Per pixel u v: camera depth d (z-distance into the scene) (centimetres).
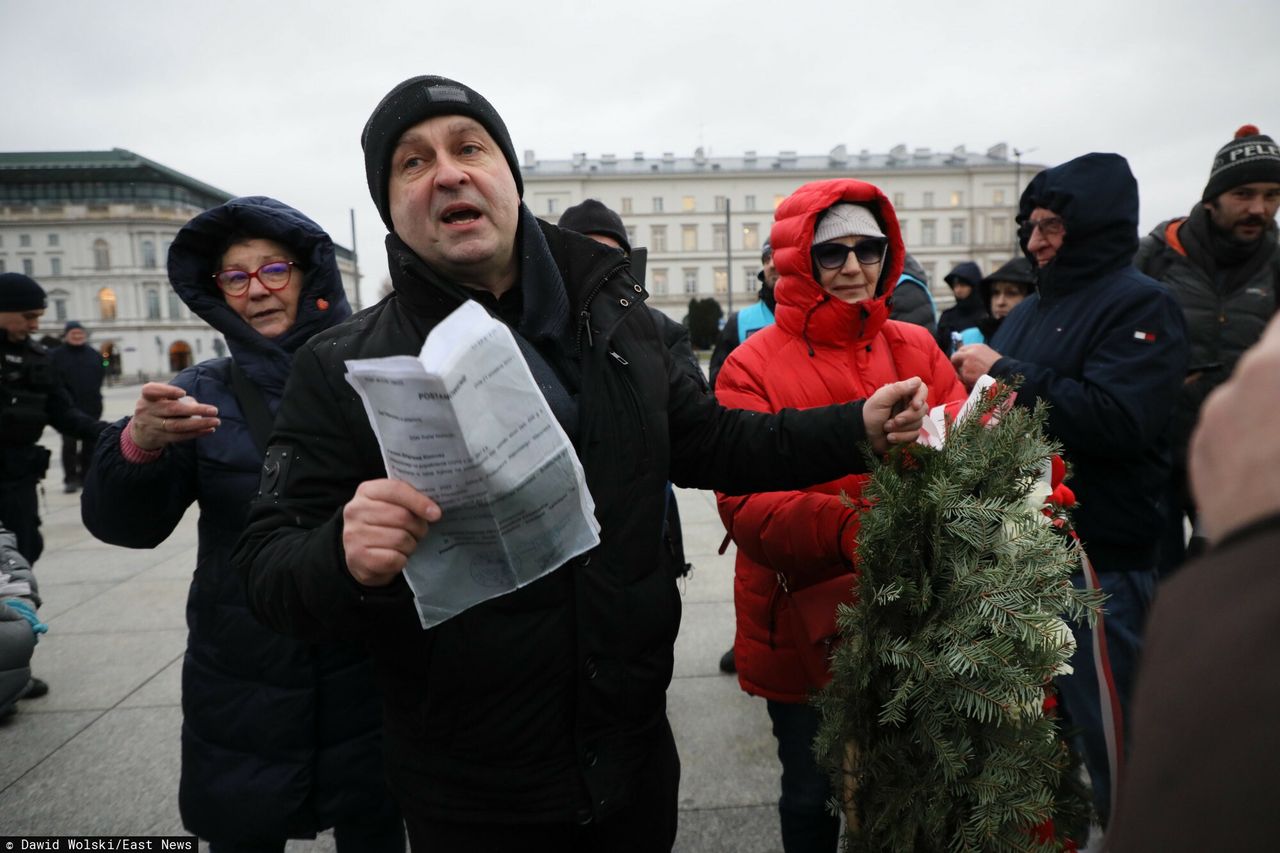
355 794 181
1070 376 223
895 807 134
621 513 137
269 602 112
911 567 138
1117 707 178
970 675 125
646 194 7112
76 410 402
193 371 188
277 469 126
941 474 136
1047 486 153
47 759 297
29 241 6656
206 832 179
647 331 152
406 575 104
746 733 309
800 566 172
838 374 197
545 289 138
